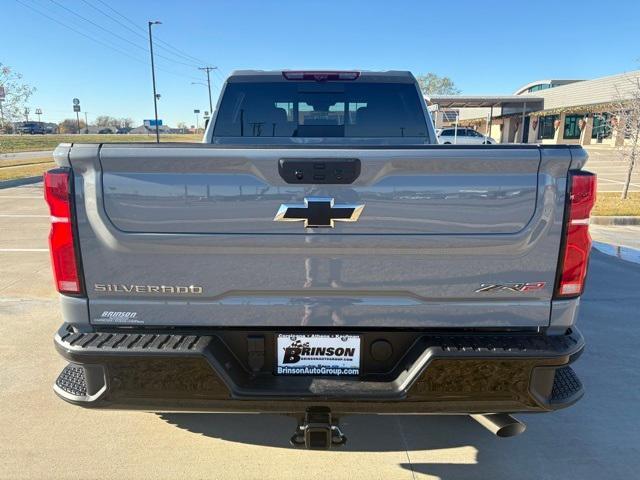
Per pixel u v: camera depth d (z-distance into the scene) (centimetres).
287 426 312
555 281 217
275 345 225
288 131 414
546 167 208
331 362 226
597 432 311
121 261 214
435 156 205
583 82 3941
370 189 209
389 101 411
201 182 208
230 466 273
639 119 1323
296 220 210
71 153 206
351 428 312
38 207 1207
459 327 222
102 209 210
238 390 215
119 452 284
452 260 214
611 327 481
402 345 225
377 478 265
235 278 216
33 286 580
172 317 221
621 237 939
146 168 207
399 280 216
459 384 215
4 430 303
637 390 362
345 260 214
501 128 5806
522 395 217
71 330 225
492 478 267
